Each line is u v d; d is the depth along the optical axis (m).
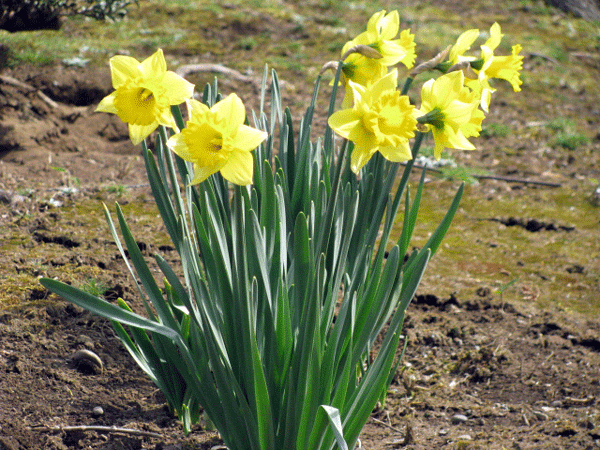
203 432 2.04
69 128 4.93
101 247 3.09
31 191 3.76
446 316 2.78
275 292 1.80
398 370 2.38
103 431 2.01
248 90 6.09
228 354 1.83
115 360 2.24
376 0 10.30
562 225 3.99
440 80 1.67
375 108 1.61
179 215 1.82
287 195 1.87
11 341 2.22
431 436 2.07
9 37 5.94
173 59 6.81
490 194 4.54
